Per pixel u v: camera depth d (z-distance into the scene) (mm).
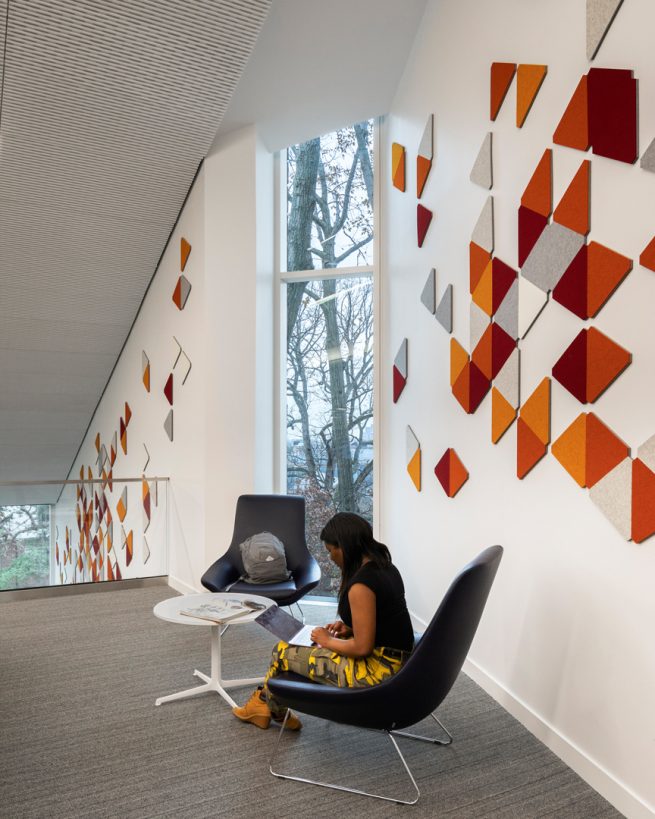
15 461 7895
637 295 2121
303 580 3941
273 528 4359
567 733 2473
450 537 3570
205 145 4496
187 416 4945
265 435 4926
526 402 2779
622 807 2143
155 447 5551
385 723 2223
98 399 7215
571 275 2447
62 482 5059
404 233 4391
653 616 2049
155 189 4789
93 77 3752
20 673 3367
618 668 2201
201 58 3693
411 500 4195
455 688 3176
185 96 4008
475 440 3275
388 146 4809
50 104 3916
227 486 4707
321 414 5180
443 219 3688
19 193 4562
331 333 5160
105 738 2658
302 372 5230
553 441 2592
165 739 2646
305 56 4117
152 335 5648
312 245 5219
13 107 3900
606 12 2248
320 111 4648
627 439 2170
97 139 4250
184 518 5004
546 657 2635
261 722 2730
